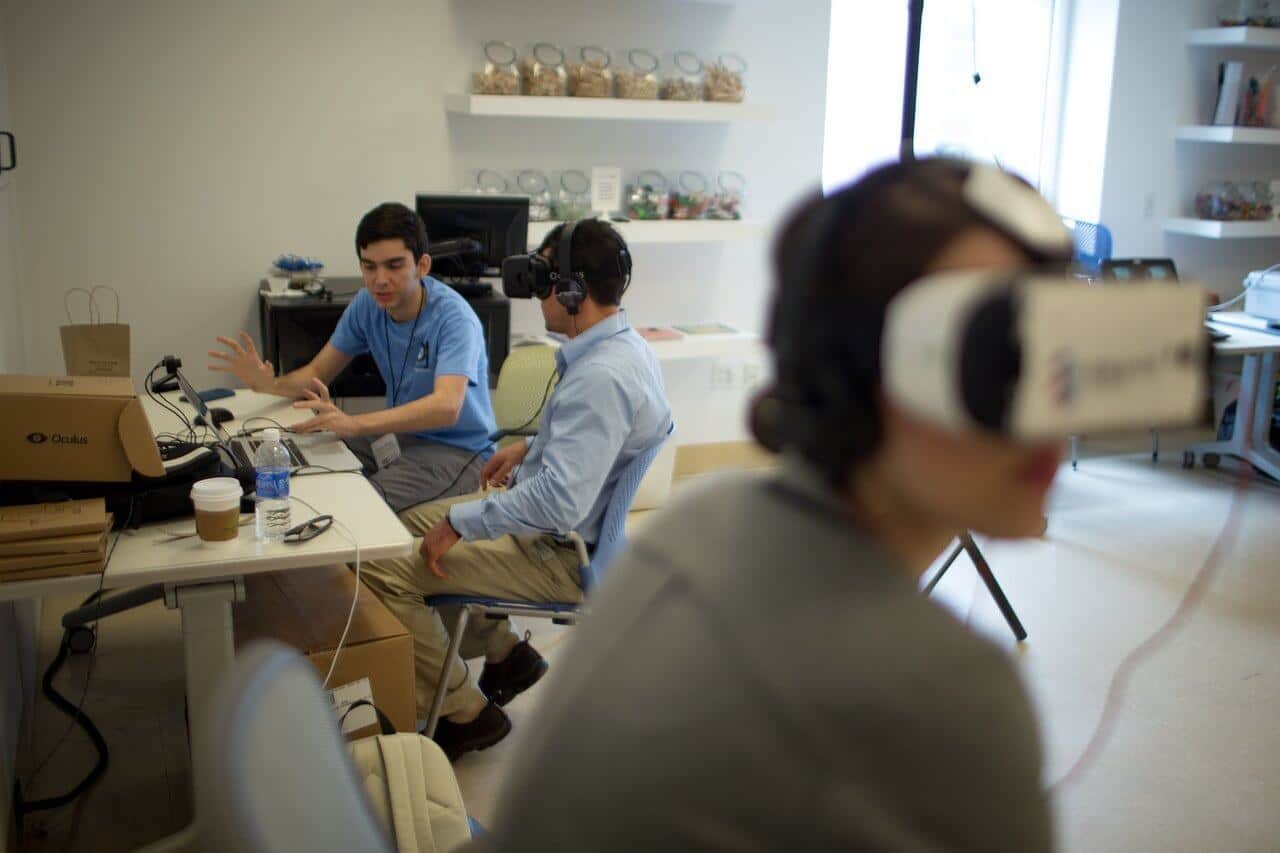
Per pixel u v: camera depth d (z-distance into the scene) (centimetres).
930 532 56
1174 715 275
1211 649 312
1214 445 486
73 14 359
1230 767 252
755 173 476
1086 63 528
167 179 381
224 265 395
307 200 402
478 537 219
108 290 380
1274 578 366
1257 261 588
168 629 308
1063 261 51
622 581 58
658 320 475
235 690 65
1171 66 533
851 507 56
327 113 398
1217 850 222
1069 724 269
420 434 289
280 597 231
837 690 48
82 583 173
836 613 50
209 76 380
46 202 367
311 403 255
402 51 404
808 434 54
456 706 241
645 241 430
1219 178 564
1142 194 544
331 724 77
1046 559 378
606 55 426
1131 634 320
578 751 52
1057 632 320
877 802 47
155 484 196
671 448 423
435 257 360
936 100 513
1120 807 236
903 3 495
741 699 49
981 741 49
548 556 229
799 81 475
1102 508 435
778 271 58
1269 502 448
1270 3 538
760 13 461
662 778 49
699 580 53
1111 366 44
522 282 225
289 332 341
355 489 225
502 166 428
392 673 215
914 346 46
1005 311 43
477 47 415
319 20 390
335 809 70
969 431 45
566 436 215
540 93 404
